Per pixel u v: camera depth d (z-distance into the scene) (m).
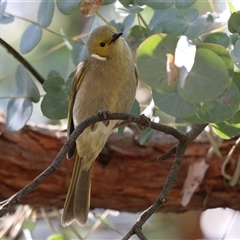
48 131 8.50
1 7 7.50
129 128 8.66
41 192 8.39
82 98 8.04
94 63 7.98
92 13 7.57
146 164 8.48
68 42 8.95
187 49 5.43
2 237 9.38
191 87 5.45
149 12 10.16
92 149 8.23
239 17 6.59
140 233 6.06
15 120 7.97
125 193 8.50
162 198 6.45
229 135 7.21
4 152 8.25
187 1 7.19
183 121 8.32
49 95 7.93
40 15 8.09
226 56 5.71
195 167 8.36
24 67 8.69
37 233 11.22
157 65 5.54
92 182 8.48
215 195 8.41
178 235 11.80
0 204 6.14
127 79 7.95
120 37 7.97
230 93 6.27
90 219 10.09
